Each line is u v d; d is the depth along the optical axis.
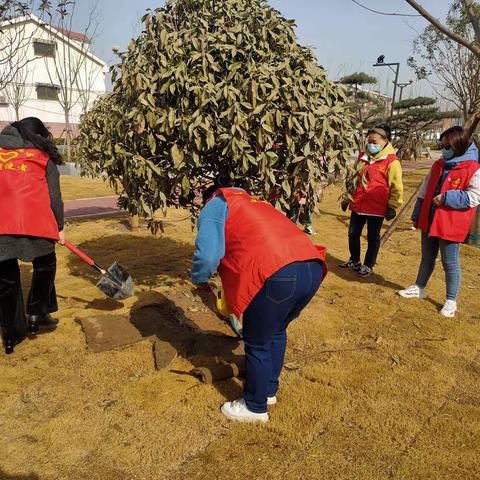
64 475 2.20
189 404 2.76
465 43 4.47
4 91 22.22
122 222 7.88
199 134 3.06
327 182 3.50
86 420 2.59
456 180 4.03
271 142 3.10
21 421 2.58
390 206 5.08
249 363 2.54
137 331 3.62
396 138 31.06
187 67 3.14
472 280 5.38
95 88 28.59
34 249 3.16
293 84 3.12
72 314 3.99
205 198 2.99
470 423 2.64
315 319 4.06
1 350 3.36
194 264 2.49
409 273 5.55
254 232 2.41
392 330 3.90
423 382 3.07
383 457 2.36
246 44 3.20
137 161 3.25
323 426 2.60
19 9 8.88
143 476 2.21
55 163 3.35
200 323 3.88
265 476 2.21
